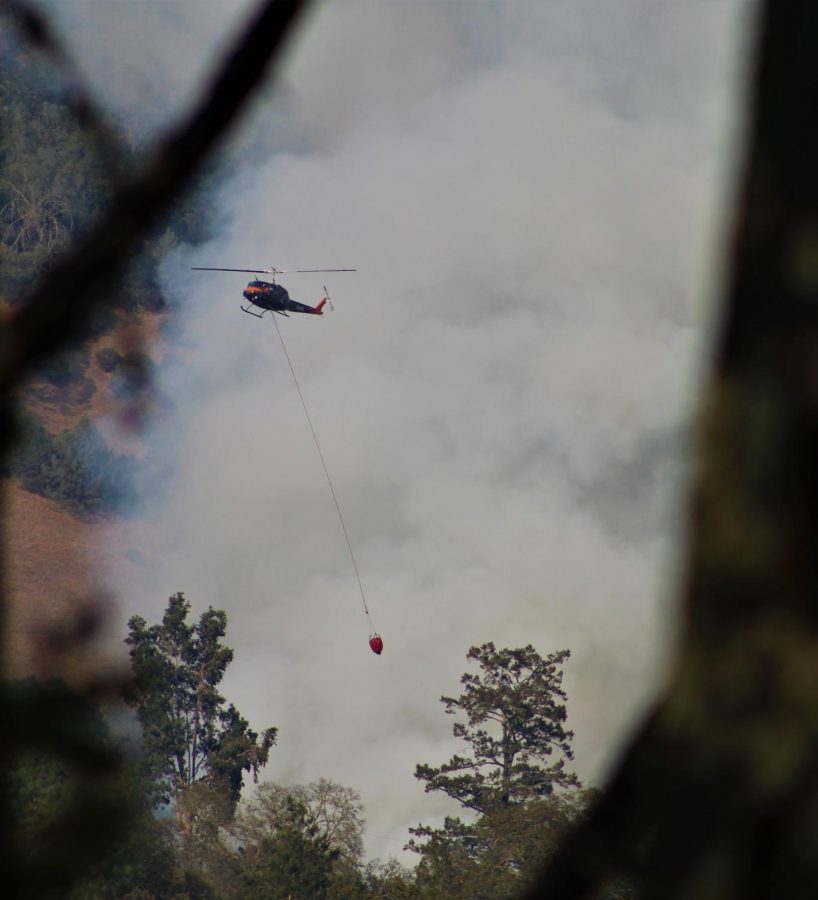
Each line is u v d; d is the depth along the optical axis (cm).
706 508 384
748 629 374
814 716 360
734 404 386
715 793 371
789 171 390
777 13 397
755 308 390
